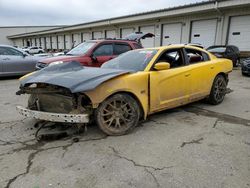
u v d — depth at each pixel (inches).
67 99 130.3
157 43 815.1
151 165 104.1
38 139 131.0
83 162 106.8
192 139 132.2
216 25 645.9
